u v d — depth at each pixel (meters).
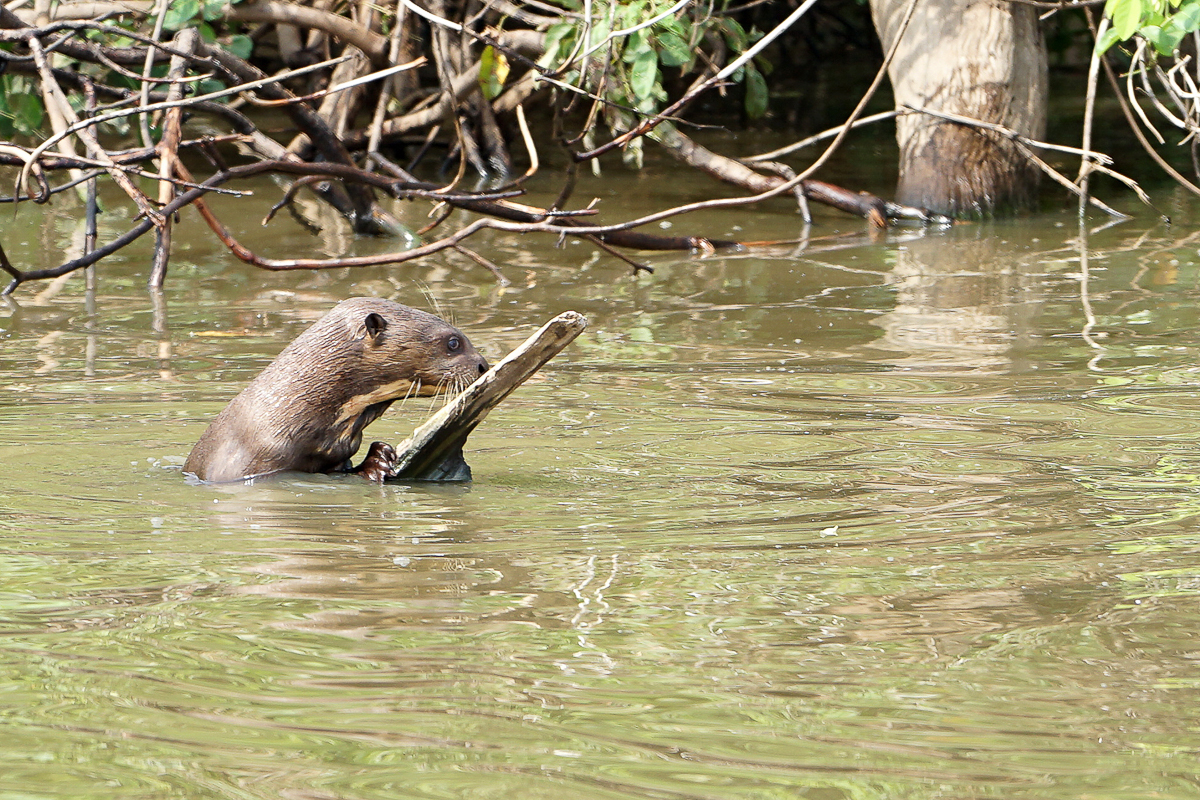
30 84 20.22
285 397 9.66
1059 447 9.98
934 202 21.09
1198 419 10.73
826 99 33.53
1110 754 5.02
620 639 6.16
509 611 6.52
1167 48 17.48
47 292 16.17
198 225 20.58
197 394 11.66
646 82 19.48
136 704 5.45
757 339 13.84
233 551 7.52
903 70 21.42
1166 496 8.66
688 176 24.47
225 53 18.64
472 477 9.37
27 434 10.38
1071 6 20.23
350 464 10.03
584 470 9.53
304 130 19.36
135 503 8.65
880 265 17.77
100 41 19.89
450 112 24.16
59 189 15.38
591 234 16.19
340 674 5.75
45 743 5.12
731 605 6.61
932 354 13.14
